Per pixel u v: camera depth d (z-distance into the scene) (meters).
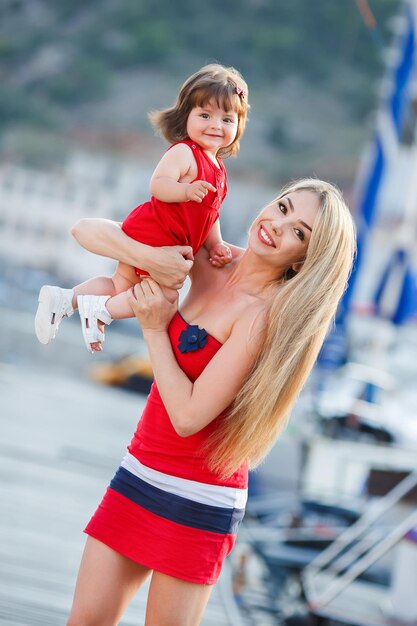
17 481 10.34
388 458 8.67
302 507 9.84
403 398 16.73
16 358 31.78
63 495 10.02
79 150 99.00
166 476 3.40
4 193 89.44
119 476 3.48
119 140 102.25
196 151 3.55
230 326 3.46
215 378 3.38
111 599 3.41
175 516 3.39
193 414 3.37
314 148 105.69
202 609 3.46
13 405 17.67
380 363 12.96
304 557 8.34
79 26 121.62
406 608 7.30
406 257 10.04
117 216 91.56
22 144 96.75
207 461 3.42
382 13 116.00
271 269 3.52
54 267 86.44
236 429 3.40
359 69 118.94
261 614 7.97
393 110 10.05
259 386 3.37
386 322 10.16
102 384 29.97
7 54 116.38
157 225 3.52
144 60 118.25
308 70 119.44
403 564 7.40
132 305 3.48
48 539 8.04
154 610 3.42
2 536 7.82
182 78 117.75
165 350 3.46
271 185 99.25
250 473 12.45
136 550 3.38
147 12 122.75
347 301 10.17
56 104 109.31
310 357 3.42
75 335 47.09
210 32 123.19
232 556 9.05
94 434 15.83
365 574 8.73
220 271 3.63
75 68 113.81
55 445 13.48
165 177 3.49
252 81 118.31
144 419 3.52
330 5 122.81
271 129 108.75
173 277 3.48
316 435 9.93
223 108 3.55
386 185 10.11
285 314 3.38
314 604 6.89
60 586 6.70
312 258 3.41
